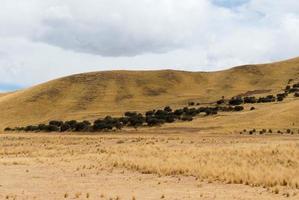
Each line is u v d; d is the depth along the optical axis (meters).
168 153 41.50
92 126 106.81
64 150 53.06
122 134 95.12
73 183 26.36
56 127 113.88
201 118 111.56
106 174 30.64
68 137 83.31
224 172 29.19
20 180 27.31
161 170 31.19
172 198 21.28
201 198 21.33
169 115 115.19
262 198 21.36
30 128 119.12
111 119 114.06
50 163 37.00
